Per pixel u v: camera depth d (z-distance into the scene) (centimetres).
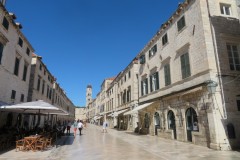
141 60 2747
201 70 1414
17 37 2020
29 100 2586
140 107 2289
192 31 1552
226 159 920
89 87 13338
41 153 1133
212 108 1264
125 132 2980
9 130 1602
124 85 3744
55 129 2053
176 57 1795
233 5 1537
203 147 1304
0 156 1031
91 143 1627
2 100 1717
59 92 5384
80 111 15112
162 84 2070
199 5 1478
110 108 5088
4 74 1747
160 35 2181
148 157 1002
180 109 1666
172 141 1677
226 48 1405
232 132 1241
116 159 955
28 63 2425
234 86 1334
